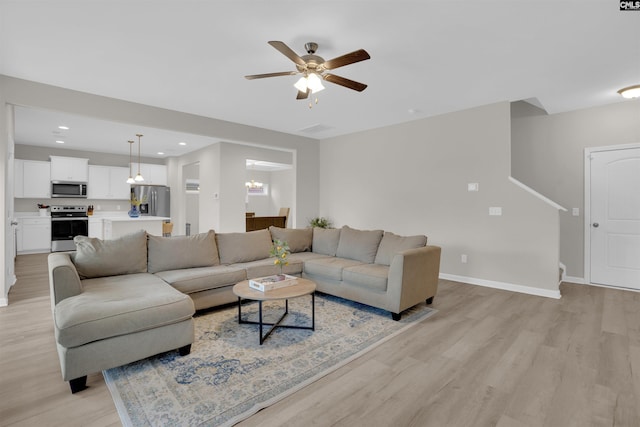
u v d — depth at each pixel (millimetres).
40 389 1938
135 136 6242
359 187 6023
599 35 2584
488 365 2264
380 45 2768
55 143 6926
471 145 4535
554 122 4758
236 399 1850
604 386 2006
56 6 2229
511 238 4215
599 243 4445
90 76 3438
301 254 4527
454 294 4039
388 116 4973
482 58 3004
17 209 7062
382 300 3227
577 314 3305
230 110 4668
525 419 1699
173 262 3410
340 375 2127
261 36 2635
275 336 2730
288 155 8188
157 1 2178
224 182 6875
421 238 3666
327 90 3850
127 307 2105
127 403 1804
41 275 4797
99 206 8023
